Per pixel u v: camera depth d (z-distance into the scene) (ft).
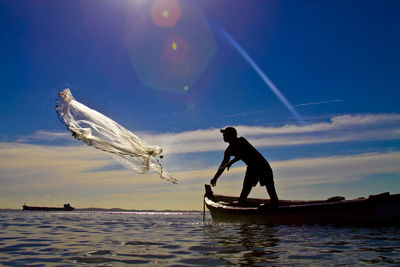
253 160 25.80
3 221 38.29
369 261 11.18
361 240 16.34
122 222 36.68
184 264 10.89
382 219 21.43
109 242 16.96
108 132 14.82
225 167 26.55
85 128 14.28
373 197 21.47
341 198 25.53
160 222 36.14
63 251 13.89
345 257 11.93
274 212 25.27
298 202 34.01
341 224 22.80
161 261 11.45
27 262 11.48
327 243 15.39
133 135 15.44
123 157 14.99
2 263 11.34
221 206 29.60
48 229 26.43
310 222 23.89
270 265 10.61
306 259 11.57
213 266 10.55
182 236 19.51
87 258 12.16
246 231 21.11
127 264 11.00
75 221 39.91
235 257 12.05
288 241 16.16
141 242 16.76
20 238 19.35
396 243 15.26
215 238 17.94
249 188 26.84
